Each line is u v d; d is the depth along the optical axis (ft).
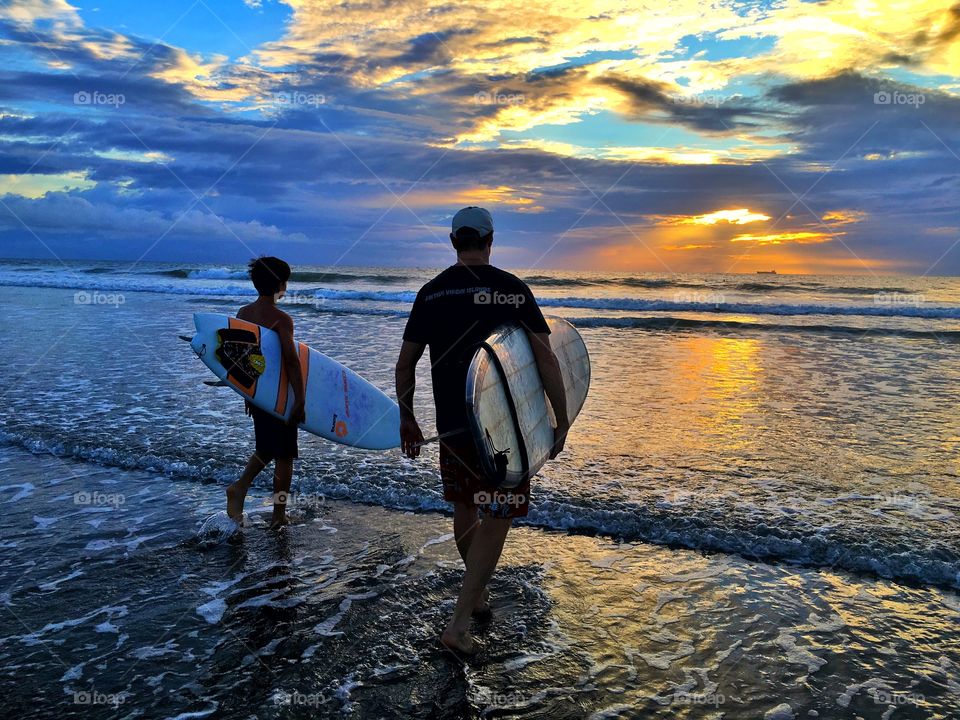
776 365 32.65
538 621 9.68
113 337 39.65
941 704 7.80
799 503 13.78
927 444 18.19
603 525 12.91
